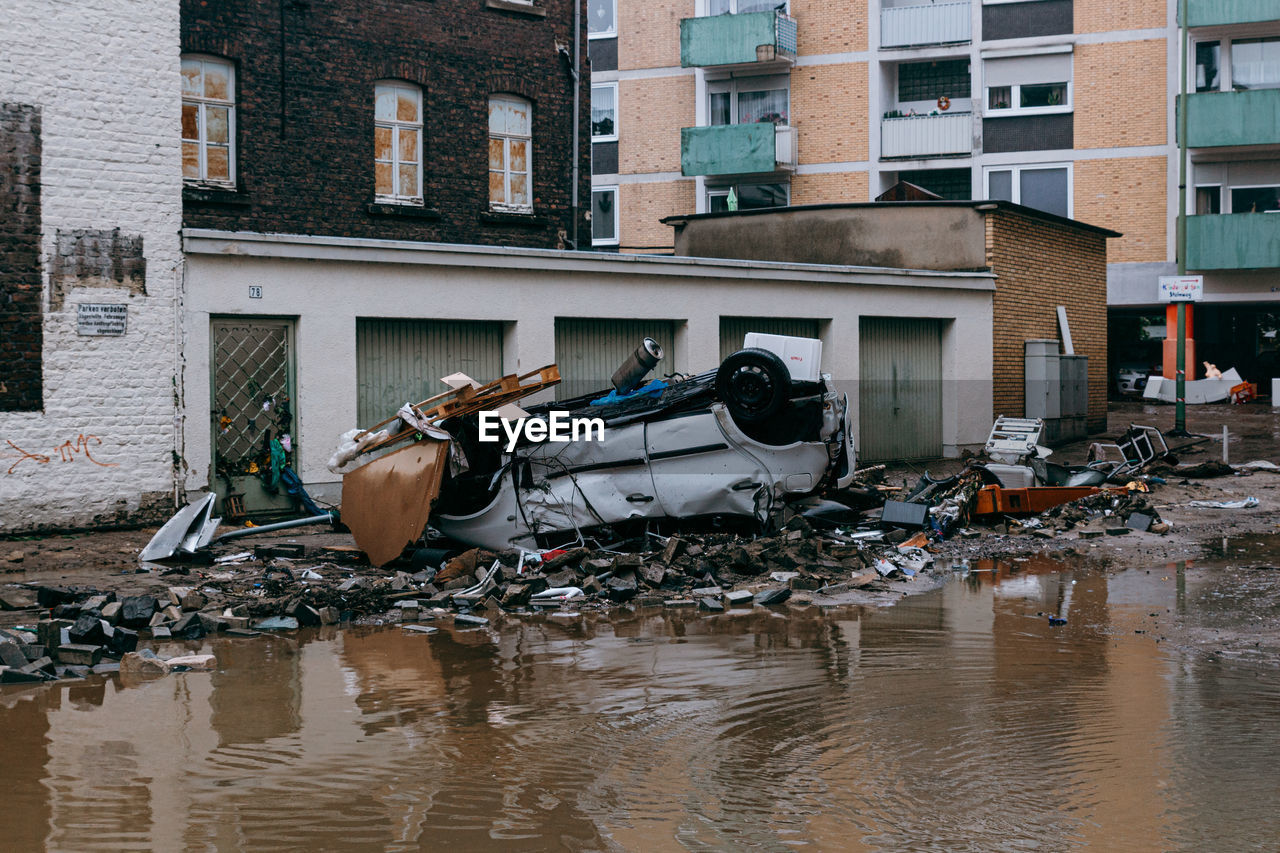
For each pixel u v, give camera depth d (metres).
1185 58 32.25
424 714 6.91
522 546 11.91
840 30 36.59
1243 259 33.06
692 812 5.34
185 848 4.90
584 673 7.90
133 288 13.53
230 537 13.18
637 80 38.56
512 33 19.61
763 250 23.39
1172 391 34.22
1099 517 15.29
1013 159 35.62
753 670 7.97
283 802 5.44
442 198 18.86
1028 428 16.78
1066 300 24.67
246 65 16.78
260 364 14.43
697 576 11.21
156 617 9.34
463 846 4.94
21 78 12.82
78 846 4.92
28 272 12.88
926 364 21.58
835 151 36.81
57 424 13.06
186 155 16.52
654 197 38.66
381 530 11.73
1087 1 34.78
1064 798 5.52
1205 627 9.30
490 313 16.03
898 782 5.75
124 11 13.52
